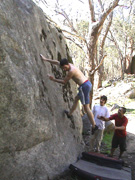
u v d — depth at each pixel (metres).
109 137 7.69
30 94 3.22
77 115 6.14
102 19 9.21
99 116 5.50
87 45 9.73
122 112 5.24
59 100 4.97
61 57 6.00
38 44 4.34
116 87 20.69
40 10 4.96
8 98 2.79
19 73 3.06
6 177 2.90
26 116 3.10
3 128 2.77
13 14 3.27
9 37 2.94
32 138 3.31
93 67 9.94
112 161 4.46
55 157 3.97
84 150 5.82
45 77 4.32
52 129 3.99
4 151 2.84
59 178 3.86
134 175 4.54
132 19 26.70
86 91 4.35
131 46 31.78
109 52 38.88
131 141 7.39
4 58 2.74
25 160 3.22
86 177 3.90
